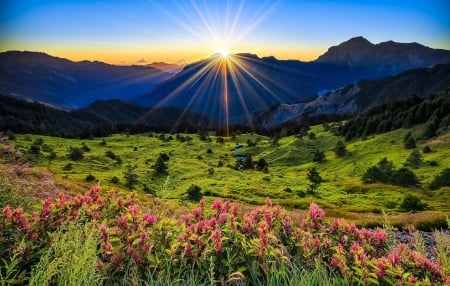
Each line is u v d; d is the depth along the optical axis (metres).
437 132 168.38
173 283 3.84
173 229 4.88
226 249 4.45
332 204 83.12
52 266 3.40
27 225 4.69
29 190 9.56
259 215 5.46
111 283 4.02
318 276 3.92
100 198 5.84
